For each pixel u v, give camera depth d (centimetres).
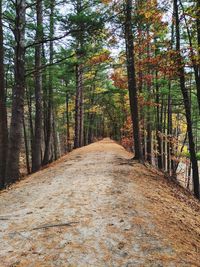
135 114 1631
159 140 2209
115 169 1310
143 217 687
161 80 1914
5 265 487
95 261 493
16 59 1281
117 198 824
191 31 1362
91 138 5388
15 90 1298
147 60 1714
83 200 814
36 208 775
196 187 1480
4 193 1039
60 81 2816
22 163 3153
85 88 4219
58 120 4588
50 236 587
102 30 1312
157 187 1113
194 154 1473
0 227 649
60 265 481
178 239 600
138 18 1420
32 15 1878
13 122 1294
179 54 1298
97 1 1574
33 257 509
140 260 496
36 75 1916
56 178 1184
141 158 1638
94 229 613
